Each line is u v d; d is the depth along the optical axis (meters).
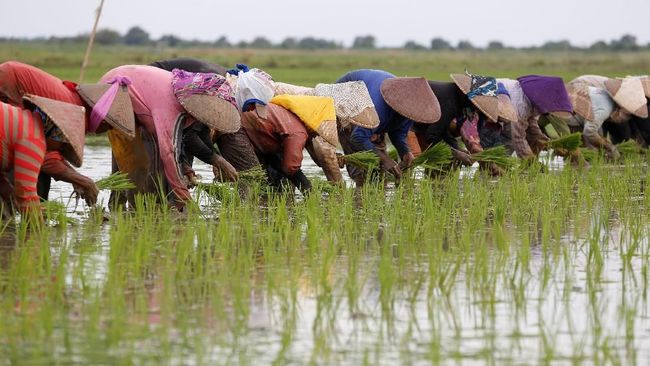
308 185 37.09
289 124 35.69
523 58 182.00
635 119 54.41
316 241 26.62
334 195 34.00
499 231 27.34
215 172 34.62
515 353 18.05
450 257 25.62
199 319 19.94
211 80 32.19
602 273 24.23
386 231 29.52
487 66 144.25
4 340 18.39
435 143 41.16
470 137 43.62
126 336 18.72
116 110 30.08
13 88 29.28
